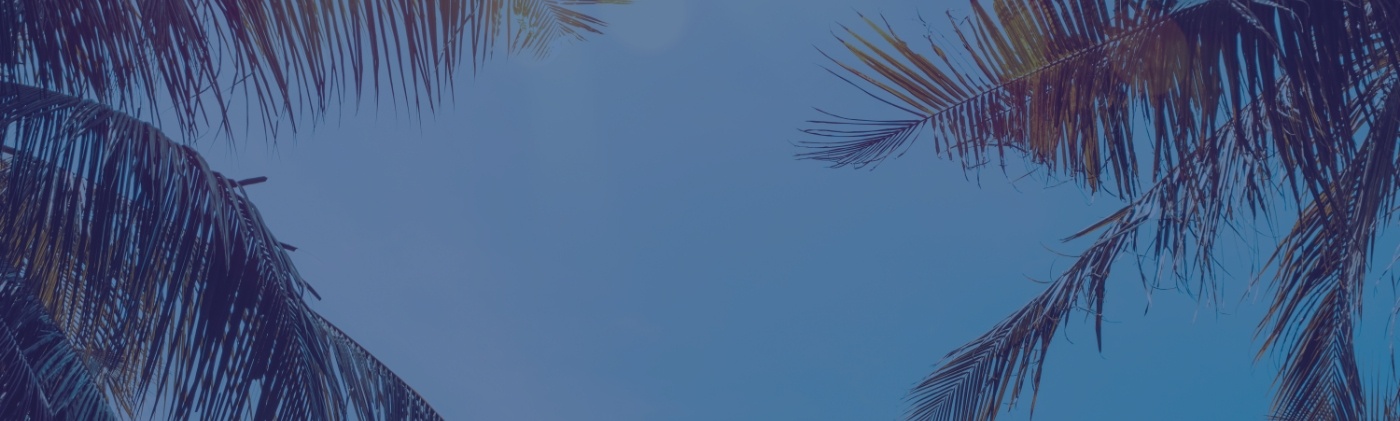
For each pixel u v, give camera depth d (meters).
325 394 3.45
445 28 2.77
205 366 3.14
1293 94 2.72
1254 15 2.37
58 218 3.13
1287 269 4.54
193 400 3.14
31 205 3.22
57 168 3.22
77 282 3.46
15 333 3.65
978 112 3.19
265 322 3.27
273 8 2.76
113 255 3.14
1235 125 2.60
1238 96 2.54
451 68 2.78
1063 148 3.16
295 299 3.39
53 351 3.57
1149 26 2.72
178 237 3.14
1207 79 2.60
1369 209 2.85
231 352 3.19
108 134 3.12
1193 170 3.45
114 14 2.92
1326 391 4.60
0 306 3.69
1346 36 2.53
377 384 4.42
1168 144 2.80
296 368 3.29
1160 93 2.74
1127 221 4.45
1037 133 3.16
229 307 3.20
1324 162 2.73
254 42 2.80
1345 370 4.41
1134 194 3.04
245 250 3.28
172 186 3.17
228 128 2.84
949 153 3.26
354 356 4.39
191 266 3.36
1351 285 3.58
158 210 3.02
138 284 3.12
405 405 4.58
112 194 3.09
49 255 3.44
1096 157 3.11
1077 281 4.68
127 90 2.97
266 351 3.24
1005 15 3.04
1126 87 2.93
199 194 3.24
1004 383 4.96
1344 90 2.71
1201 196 3.46
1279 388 4.77
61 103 3.07
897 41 3.18
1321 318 4.52
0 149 3.17
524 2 3.37
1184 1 2.37
